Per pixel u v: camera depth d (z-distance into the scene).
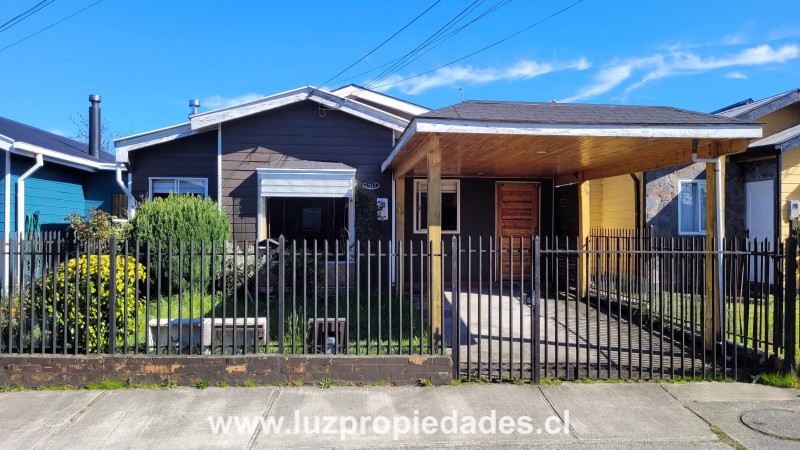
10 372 5.40
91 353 5.58
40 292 5.93
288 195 10.66
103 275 5.64
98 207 14.51
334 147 11.29
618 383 5.70
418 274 11.94
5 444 4.26
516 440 4.44
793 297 5.69
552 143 6.86
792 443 4.37
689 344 7.09
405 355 5.62
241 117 10.98
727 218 11.23
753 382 5.77
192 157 11.24
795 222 9.70
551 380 5.71
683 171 11.11
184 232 8.88
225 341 6.22
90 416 4.79
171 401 5.11
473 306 9.72
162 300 8.49
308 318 7.47
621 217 11.84
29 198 11.43
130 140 10.77
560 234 12.28
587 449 4.30
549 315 9.04
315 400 5.17
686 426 4.70
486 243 12.86
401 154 8.30
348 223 11.12
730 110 12.82
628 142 6.71
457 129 5.83
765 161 10.64
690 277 6.86
